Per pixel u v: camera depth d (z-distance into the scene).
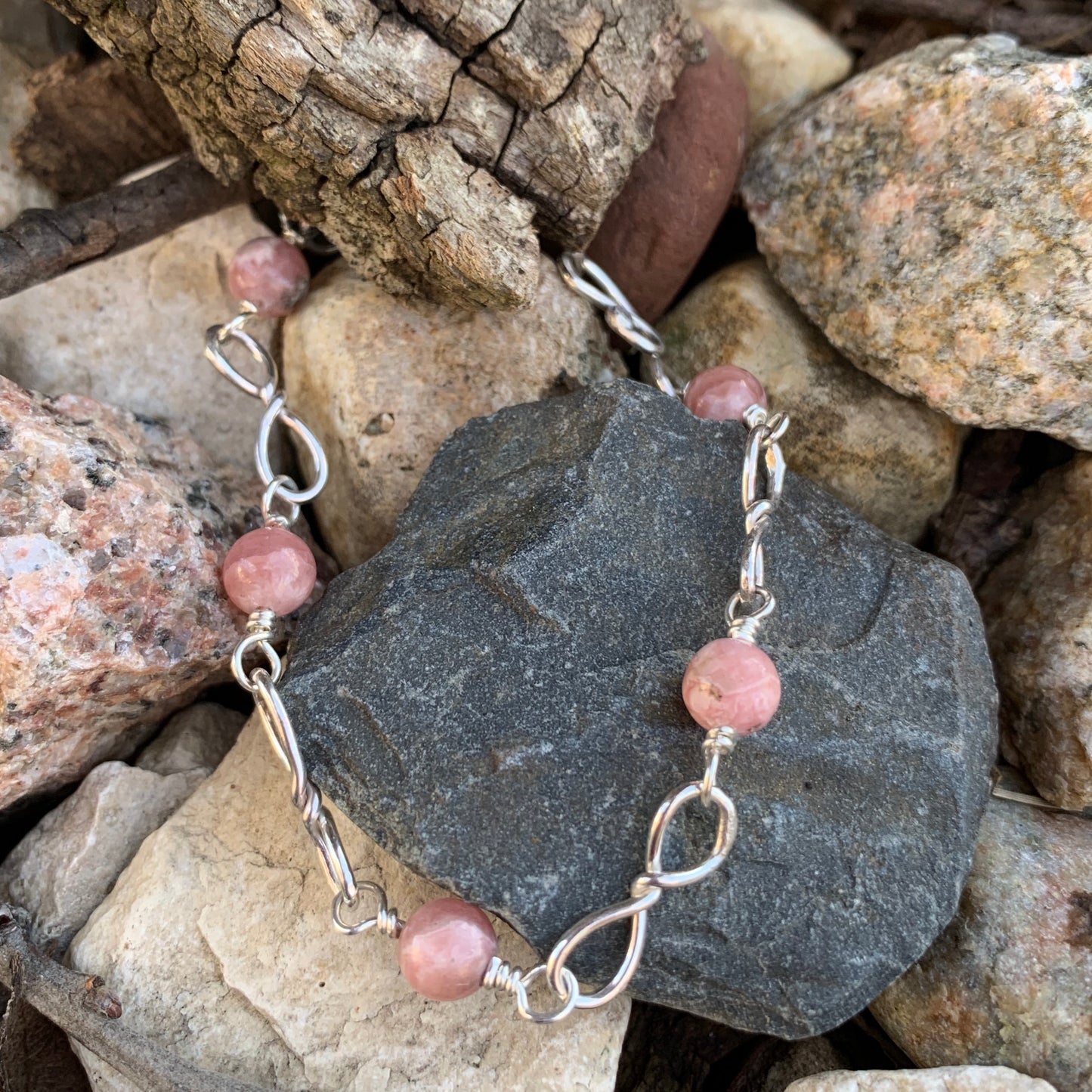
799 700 0.11
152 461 0.13
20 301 0.14
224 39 0.11
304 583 0.12
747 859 0.11
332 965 0.11
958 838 0.11
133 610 0.12
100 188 0.14
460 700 0.11
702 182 0.13
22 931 0.11
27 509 0.12
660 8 0.12
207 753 0.13
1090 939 0.11
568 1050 0.11
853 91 0.13
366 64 0.11
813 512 0.13
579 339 0.14
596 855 0.11
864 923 0.11
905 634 0.12
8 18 0.14
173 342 0.14
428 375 0.13
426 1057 0.11
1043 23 0.14
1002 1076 0.11
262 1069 0.11
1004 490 0.14
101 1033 0.11
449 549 0.12
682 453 0.12
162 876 0.12
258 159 0.12
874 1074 0.11
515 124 0.12
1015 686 0.13
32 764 0.12
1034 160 0.12
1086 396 0.12
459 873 0.11
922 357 0.13
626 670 0.11
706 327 0.14
